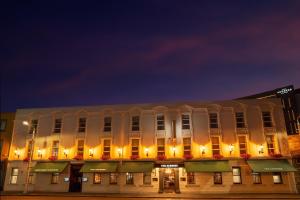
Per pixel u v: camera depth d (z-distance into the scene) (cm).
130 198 2377
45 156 3092
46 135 3180
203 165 2684
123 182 2842
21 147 3197
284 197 2266
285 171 2522
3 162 3300
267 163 2630
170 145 2864
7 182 3095
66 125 3175
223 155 2756
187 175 2762
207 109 2941
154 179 2803
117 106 3130
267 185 2623
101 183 2881
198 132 2869
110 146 2989
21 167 3122
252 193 2602
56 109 3266
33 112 3312
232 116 2891
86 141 3056
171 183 2788
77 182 3042
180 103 3009
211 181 2694
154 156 2855
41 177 3030
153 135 2933
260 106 2895
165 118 2973
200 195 2469
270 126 2822
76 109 3209
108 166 2847
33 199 2333
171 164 2773
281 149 2723
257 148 2747
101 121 3106
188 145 2853
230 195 2453
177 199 2259
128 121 3042
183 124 2927
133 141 2966
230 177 2673
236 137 2805
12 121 3466
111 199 2348
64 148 3078
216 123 2894
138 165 2808
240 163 2709
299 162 2709
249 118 2869
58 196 2555
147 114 3028
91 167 2866
